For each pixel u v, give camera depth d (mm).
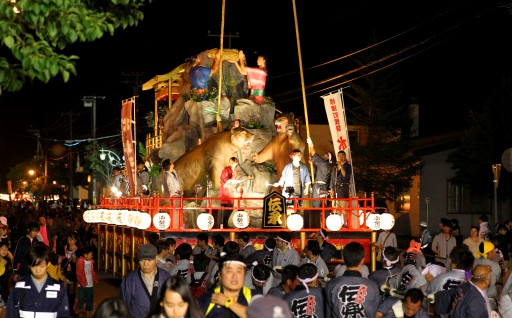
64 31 7898
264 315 5387
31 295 9273
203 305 8078
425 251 23562
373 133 38219
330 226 19422
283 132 22594
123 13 8969
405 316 9195
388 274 11812
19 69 7926
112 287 23125
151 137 32562
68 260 18016
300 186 20922
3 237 20438
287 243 13781
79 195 78875
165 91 31234
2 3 7559
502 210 36906
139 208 21688
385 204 39312
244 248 15547
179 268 12531
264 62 26750
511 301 11000
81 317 18047
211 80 26922
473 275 9578
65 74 7820
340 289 9062
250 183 23328
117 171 29406
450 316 9922
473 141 35750
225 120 25656
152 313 6688
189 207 21469
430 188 38156
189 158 23484
